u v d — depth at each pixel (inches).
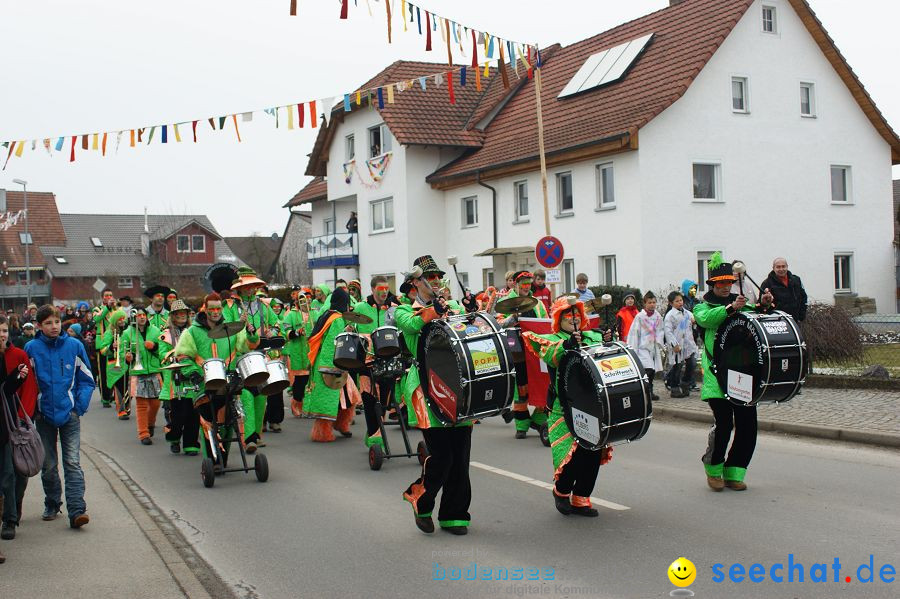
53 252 2719.0
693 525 276.7
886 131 1130.7
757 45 1047.0
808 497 308.7
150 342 507.2
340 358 396.8
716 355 319.0
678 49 1042.1
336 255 1476.4
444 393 268.1
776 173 1059.9
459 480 280.1
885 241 1148.5
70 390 299.6
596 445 271.3
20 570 247.9
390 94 553.9
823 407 494.9
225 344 396.5
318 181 1737.2
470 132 1285.7
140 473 415.5
